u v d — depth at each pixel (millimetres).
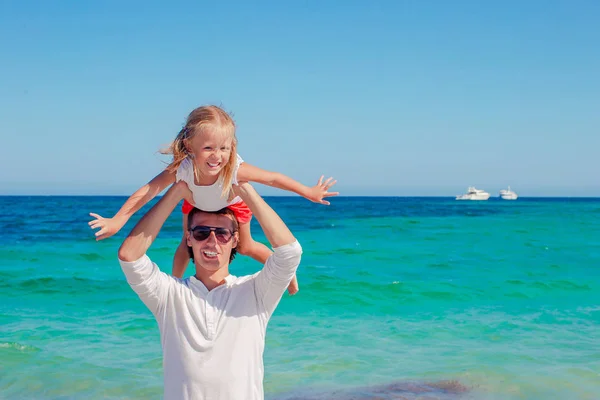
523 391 5266
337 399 5066
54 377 5527
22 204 67812
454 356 6297
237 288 2883
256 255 3543
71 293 9680
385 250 16750
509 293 10055
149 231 2752
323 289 10172
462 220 34344
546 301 9438
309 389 5305
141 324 7598
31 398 5039
